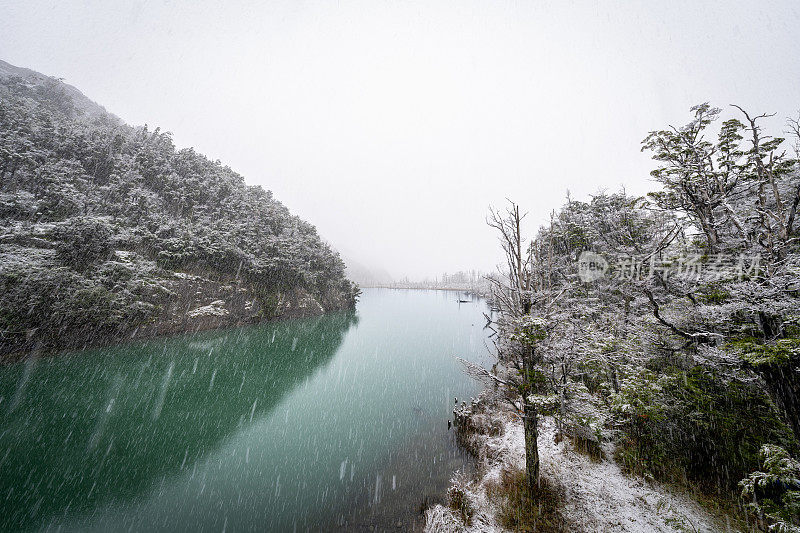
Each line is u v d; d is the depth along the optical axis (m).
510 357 9.62
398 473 11.95
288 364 27.52
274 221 51.59
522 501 9.02
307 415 17.73
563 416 9.24
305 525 9.33
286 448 14.07
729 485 8.49
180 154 47.56
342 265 68.69
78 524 9.28
